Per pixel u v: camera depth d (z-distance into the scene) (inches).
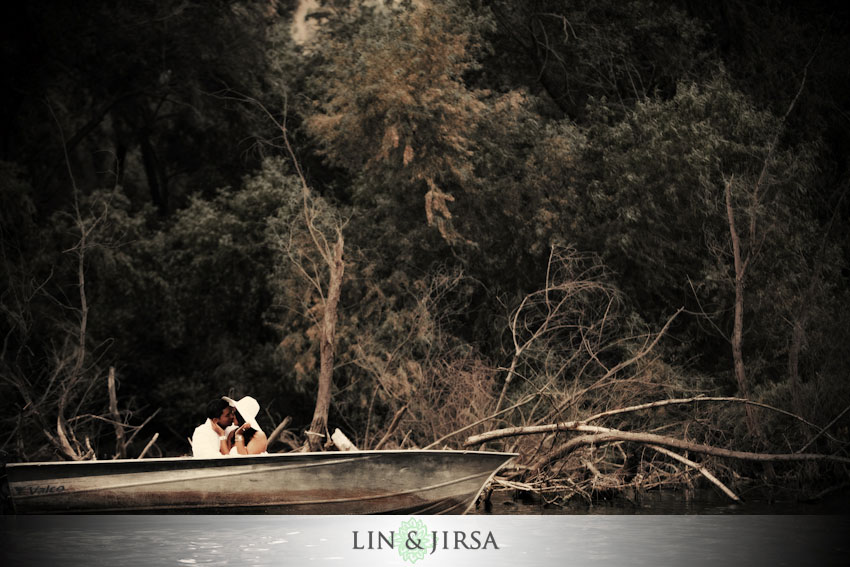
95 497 394.6
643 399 596.7
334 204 850.1
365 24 853.2
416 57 733.3
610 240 721.6
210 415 416.8
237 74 969.5
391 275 767.7
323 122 764.6
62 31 904.9
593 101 788.0
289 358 747.4
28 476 392.8
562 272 730.8
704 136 709.9
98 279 813.2
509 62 891.4
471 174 751.7
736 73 810.2
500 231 768.3
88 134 1051.3
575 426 486.9
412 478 405.4
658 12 839.1
